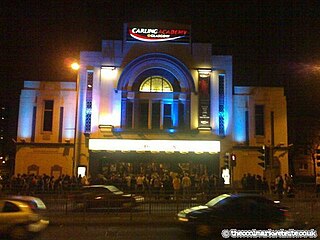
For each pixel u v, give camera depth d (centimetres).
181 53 3675
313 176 5812
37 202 1446
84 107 3556
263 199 1426
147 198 2014
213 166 3556
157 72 3703
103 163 3516
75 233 1483
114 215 1908
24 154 3547
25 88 3631
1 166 7538
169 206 1988
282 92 3775
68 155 3553
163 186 2683
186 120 3628
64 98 3634
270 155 2188
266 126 3709
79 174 3225
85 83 3591
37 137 3569
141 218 1861
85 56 3631
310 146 5928
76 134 3509
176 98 3650
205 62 3684
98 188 2109
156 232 1514
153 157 3553
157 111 3656
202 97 3628
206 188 2186
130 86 3631
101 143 3484
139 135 3534
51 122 3612
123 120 3600
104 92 3584
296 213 1866
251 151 3650
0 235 1304
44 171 3531
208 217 1390
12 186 2203
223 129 3603
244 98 3744
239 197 1420
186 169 3550
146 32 3681
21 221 1313
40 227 1376
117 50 3653
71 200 1931
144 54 3638
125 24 3681
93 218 1870
